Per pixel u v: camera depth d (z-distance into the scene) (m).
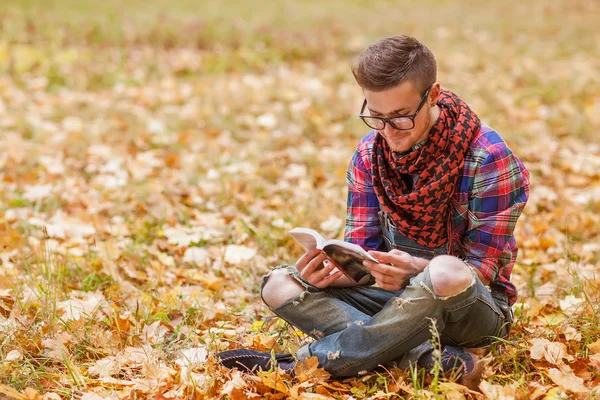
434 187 2.45
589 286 3.41
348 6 12.25
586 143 6.11
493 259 2.54
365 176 2.73
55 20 9.31
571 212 4.64
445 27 10.82
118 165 5.33
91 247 4.07
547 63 8.74
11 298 3.24
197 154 5.64
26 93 7.04
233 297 3.52
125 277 3.69
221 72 8.10
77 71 7.64
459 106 2.52
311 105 6.89
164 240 4.21
